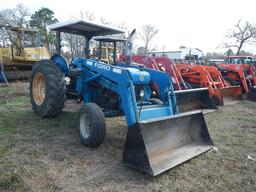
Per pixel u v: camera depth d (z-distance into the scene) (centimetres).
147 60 819
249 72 1060
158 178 330
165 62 798
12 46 1298
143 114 410
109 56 1027
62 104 545
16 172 328
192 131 423
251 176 348
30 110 655
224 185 322
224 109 770
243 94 973
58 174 332
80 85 522
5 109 666
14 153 388
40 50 1383
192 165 369
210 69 915
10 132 481
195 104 713
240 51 4753
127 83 405
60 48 597
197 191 306
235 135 523
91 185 310
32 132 485
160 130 369
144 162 329
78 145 431
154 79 475
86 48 636
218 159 394
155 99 467
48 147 418
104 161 374
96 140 409
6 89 1007
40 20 3959
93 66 486
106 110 471
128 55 558
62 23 546
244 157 409
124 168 354
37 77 586
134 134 339
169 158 361
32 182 310
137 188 307
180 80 804
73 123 547
